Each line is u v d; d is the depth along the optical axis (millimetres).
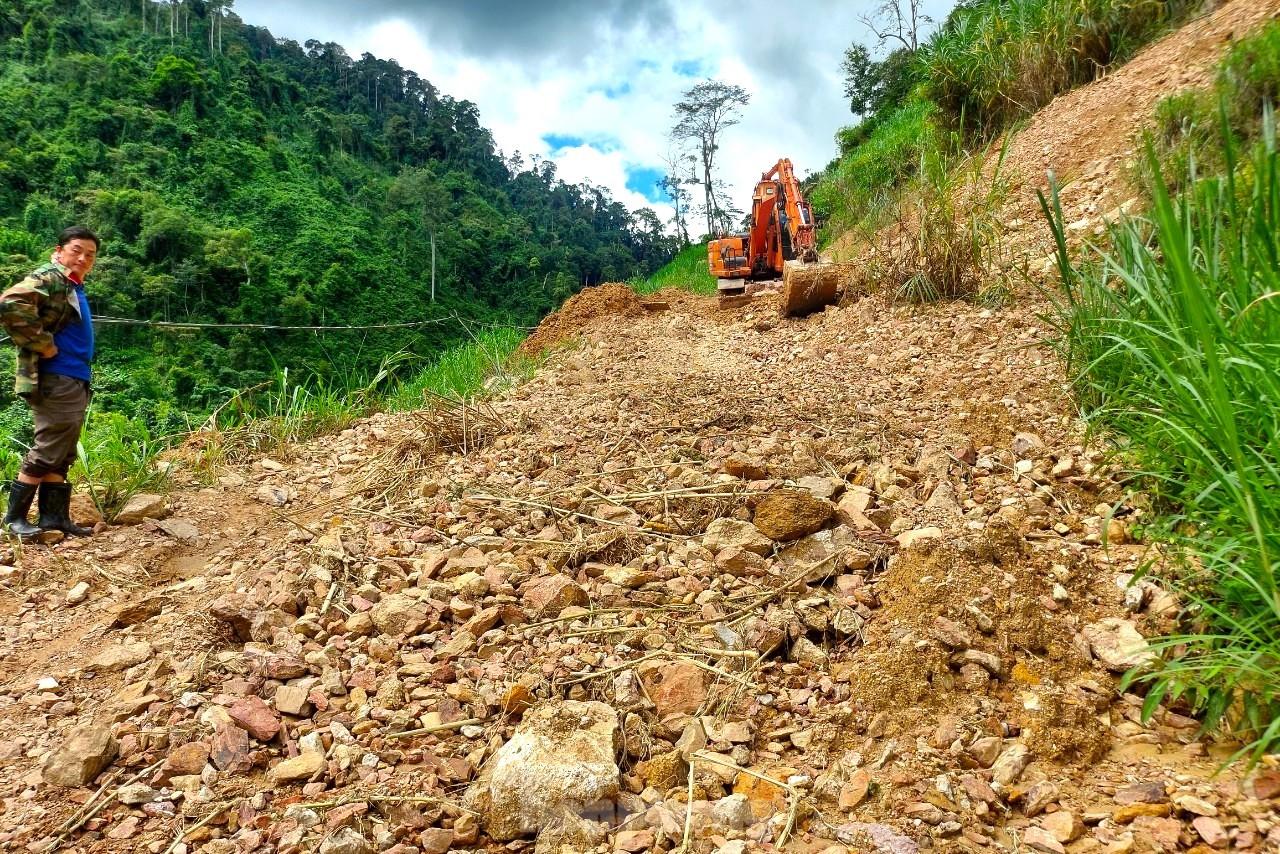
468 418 5812
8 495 4766
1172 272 2953
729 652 2615
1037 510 3320
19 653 3148
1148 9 9781
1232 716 2010
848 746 2191
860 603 2814
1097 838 1754
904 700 2279
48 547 4121
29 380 4066
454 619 3039
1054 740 2072
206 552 4316
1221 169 5422
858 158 19609
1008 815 1889
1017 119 10750
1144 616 2520
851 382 5746
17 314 3895
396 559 3643
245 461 6047
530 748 2092
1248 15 7531
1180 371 2852
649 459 4527
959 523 3244
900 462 3982
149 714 2527
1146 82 8266
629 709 2383
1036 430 4117
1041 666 2365
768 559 3283
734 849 1748
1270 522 2084
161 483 5129
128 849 1957
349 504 4734
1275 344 2312
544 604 3014
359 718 2443
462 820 1964
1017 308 6309
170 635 3072
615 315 11992
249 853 1889
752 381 6223
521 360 9703
